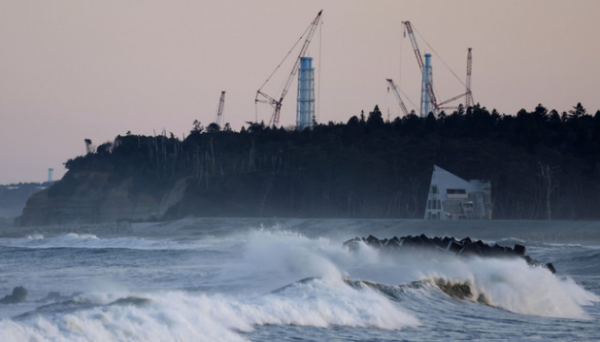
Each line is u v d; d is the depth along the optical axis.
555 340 25.25
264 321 24.78
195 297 27.11
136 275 49.38
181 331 21.53
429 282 35.72
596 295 39.69
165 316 22.33
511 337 25.62
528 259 49.12
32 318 21.36
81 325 20.34
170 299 25.77
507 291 35.78
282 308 25.98
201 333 21.89
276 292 29.02
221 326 23.11
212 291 36.19
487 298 35.03
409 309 30.06
